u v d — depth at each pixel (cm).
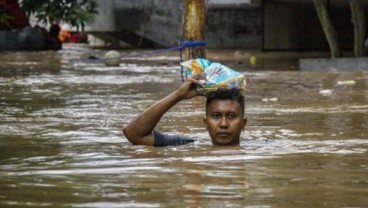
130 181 791
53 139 1133
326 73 2666
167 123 1308
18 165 902
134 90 2017
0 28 4444
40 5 4228
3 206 680
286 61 3519
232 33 4938
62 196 721
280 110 1520
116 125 1297
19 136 1170
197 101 1675
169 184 773
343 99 1747
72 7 4156
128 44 5056
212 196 716
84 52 4194
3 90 2022
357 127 1248
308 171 846
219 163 899
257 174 826
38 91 1994
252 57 3600
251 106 1606
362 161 913
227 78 1045
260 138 1121
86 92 1962
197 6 2341
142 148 1027
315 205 682
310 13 4403
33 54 3981
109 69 2900
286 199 705
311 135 1155
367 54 3069
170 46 4619
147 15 4628
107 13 4641
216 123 1044
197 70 1055
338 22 4331
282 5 4394
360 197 713
